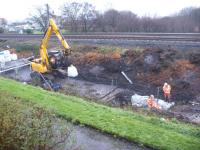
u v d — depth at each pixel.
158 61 21.47
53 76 22.17
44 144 6.37
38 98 11.47
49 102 11.03
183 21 36.84
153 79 20.44
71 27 41.34
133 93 18.92
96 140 8.52
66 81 21.83
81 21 41.22
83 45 26.50
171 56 21.50
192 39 23.00
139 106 16.89
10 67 24.05
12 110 6.63
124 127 9.16
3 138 6.29
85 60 24.31
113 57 23.34
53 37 29.84
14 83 14.40
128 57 22.91
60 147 6.74
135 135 8.66
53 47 27.59
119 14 40.47
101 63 23.36
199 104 17.08
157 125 9.59
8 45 31.64
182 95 18.19
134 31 37.06
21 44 31.08
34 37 32.88
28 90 12.73
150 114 14.88
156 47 22.88
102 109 10.78
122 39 25.66
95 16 41.09
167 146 8.06
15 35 34.72
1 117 6.34
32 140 6.24
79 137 8.65
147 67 21.39
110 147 8.20
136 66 21.92
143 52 22.62
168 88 18.08
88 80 21.92
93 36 28.17
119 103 17.61
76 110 10.35
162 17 39.12
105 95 19.20
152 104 16.59
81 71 23.19
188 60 20.89
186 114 15.95
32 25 53.22
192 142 8.31
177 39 23.48
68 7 42.94
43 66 21.73
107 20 39.72
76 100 11.88
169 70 20.61
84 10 41.69
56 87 20.23
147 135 8.68
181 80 19.45
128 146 8.25
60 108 10.44
